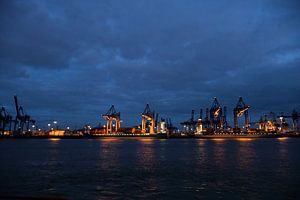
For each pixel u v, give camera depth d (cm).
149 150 7394
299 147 8500
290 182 2552
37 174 3081
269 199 1977
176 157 5172
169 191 2223
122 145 10662
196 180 2677
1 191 2242
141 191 2225
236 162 4228
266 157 5050
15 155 5775
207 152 6488
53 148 8594
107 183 2545
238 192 2180
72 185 2458
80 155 5731
